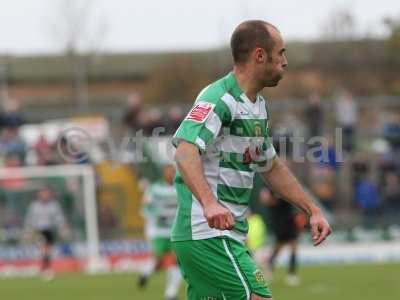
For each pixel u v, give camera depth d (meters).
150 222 47.84
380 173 69.25
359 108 72.75
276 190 20.39
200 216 19.06
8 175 64.62
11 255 64.31
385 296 44.59
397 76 85.62
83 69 109.19
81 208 64.88
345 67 90.38
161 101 99.88
